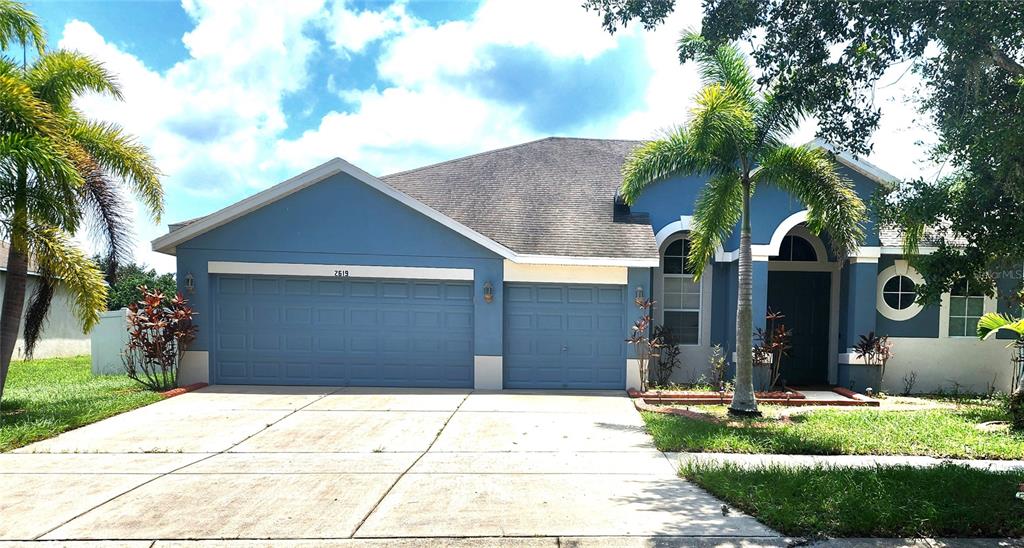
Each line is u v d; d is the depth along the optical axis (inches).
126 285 995.3
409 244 471.5
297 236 469.1
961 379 507.8
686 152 385.7
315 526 191.2
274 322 475.2
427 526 191.2
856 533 187.3
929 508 196.7
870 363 490.3
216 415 363.9
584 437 316.2
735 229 510.9
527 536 183.8
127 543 178.4
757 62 248.7
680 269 540.1
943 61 226.8
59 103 373.7
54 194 332.5
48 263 338.6
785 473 237.8
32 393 442.9
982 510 197.3
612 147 666.8
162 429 327.0
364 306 477.4
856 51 228.7
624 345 483.5
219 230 467.2
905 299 511.5
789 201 500.7
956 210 244.2
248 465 259.0
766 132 374.6
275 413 370.6
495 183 583.8
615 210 534.0
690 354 529.7
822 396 476.1
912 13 211.0
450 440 307.0
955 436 318.7
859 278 495.5
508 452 283.7
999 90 229.0
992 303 508.4
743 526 192.2
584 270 481.1
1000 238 234.5
